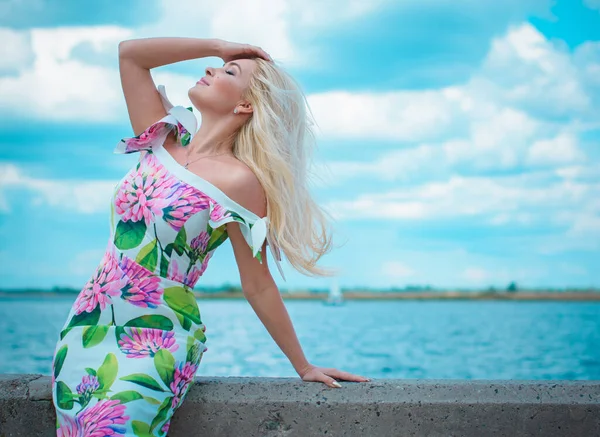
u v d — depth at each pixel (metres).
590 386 2.19
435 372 21.53
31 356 25.00
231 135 2.33
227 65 2.33
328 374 2.28
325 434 2.16
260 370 17.95
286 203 2.28
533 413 2.13
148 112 2.37
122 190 2.20
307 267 2.36
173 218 2.11
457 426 2.14
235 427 2.18
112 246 2.17
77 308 2.15
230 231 2.20
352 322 48.22
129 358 2.00
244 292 2.26
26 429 2.24
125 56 2.38
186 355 2.09
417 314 61.56
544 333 38.81
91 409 1.92
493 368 22.53
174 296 2.13
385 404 2.15
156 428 2.01
